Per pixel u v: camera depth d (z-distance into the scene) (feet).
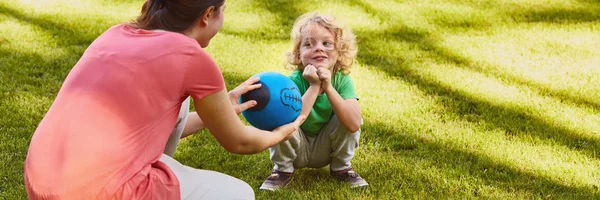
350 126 9.41
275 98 7.99
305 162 10.19
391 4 20.51
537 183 10.39
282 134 7.92
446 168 10.85
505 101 13.92
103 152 6.19
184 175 7.13
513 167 10.96
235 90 7.88
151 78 6.33
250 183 10.37
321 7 20.06
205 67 6.51
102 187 6.21
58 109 6.33
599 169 10.93
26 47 16.01
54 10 18.90
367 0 20.81
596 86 14.92
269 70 15.40
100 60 6.41
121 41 6.55
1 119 12.14
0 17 18.07
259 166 10.93
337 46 9.47
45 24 17.72
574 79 15.30
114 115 6.25
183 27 6.79
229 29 18.03
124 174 6.33
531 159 11.23
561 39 18.04
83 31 17.43
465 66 16.03
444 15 19.72
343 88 9.68
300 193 10.07
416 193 10.06
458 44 17.54
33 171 6.25
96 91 6.25
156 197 6.53
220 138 7.13
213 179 7.22
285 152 9.89
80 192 6.16
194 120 8.80
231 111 6.94
